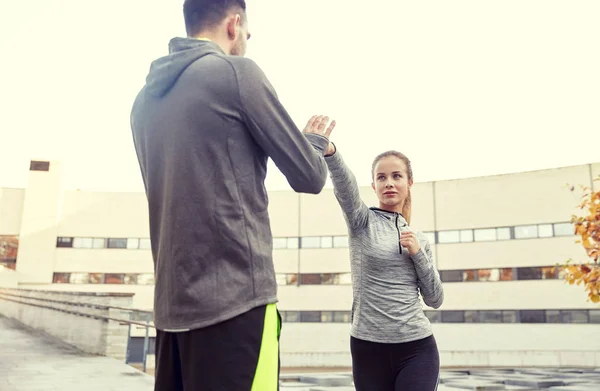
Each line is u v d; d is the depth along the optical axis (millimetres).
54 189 42844
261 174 1478
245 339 1323
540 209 34656
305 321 39781
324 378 14055
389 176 2893
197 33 1619
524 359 33500
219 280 1348
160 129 1518
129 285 42438
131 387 6586
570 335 32750
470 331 35750
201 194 1388
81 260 42469
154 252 1553
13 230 42281
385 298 2645
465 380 16344
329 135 1714
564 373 20922
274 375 1364
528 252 34750
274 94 1467
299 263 40562
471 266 36469
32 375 7617
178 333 1397
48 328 14922
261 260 1396
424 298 2811
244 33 1680
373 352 2650
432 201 38250
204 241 1368
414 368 2543
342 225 40500
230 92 1407
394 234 2740
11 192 42750
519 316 34500
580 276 5098
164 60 1549
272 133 1419
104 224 43031
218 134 1405
